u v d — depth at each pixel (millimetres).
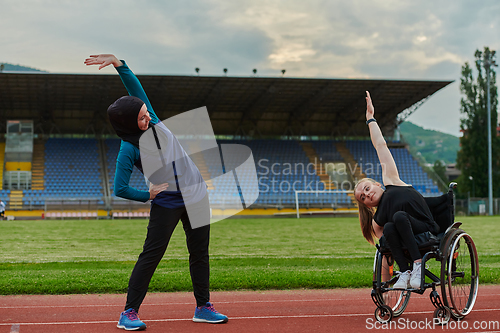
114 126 3768
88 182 32969
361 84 32562
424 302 5125
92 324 4156
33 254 10922
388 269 4590
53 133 35969
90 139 36344
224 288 6180
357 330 3881
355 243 13461
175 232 16859
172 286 6121
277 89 32750
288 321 4242
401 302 4586
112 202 29984
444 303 4020
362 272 7207
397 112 37781
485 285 6215
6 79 28906
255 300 5398
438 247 4027
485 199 35281
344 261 9148
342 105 37312
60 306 5062
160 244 3867
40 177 32750
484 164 46312
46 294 5863
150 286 6070
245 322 4195
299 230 18734
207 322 4148
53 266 8562
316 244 13203
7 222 24500
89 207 29641
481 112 46406
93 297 5648
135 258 10180
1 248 12227
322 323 4156
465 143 47625
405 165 36875
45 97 32594
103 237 15547
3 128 34938
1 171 32438
